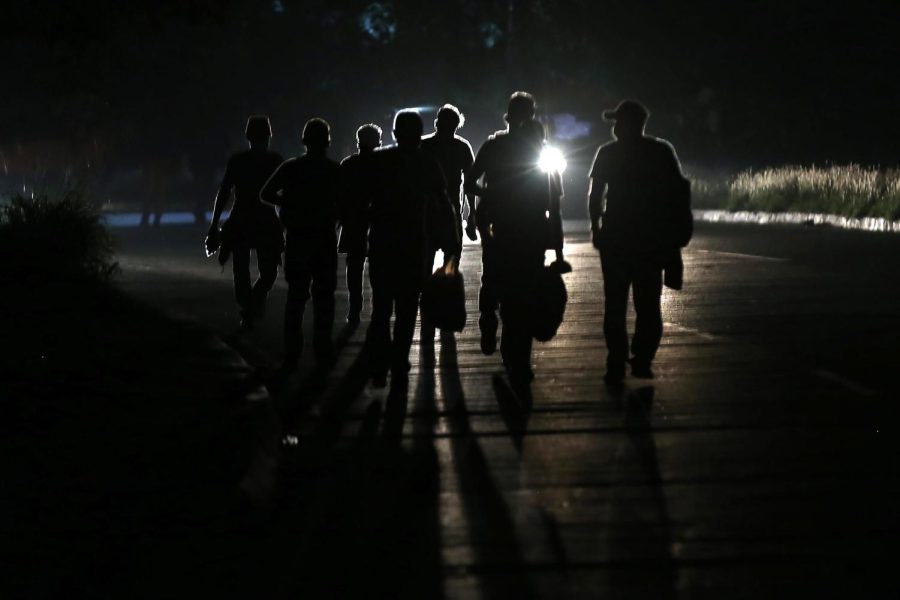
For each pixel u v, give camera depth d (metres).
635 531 21.20
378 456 26.70
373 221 32.75
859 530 21.00
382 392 33.50
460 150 39.75
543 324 32.47
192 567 19.42
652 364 36.56
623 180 32.34
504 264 32.62
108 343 36.88
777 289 53.59
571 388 33.41
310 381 35.09
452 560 19.91
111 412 28.25
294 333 37.28
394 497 23.53
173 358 35.00
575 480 24.48
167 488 22.61
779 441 27.23
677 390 32.81
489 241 32.94
